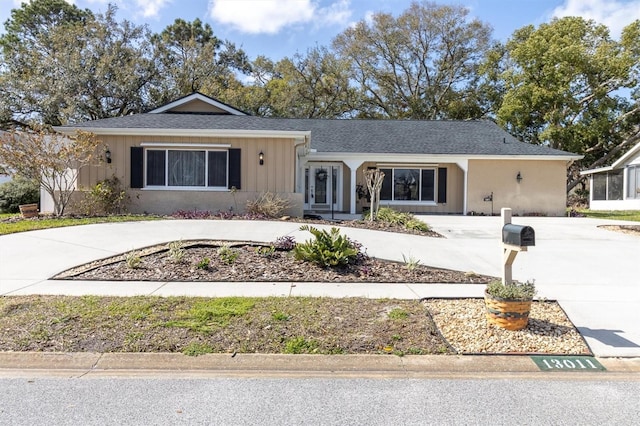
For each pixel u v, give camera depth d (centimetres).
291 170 1341
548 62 2520
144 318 436
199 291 551
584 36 2803
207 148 1333
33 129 1248
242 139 1336
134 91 2717
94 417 277
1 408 288
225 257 703
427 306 495
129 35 2797
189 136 1323
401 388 322
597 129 2639
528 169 1753
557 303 516
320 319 441
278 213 1277
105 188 1270
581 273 680
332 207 1742
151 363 357
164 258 716
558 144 2647
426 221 1411
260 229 993
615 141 2905
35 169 1157
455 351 381
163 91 2844
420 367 358
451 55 3441
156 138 1325
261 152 1337
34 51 2698
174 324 421
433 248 863
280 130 1307
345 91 3366
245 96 3147
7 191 1508
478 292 562
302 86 3247
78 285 575
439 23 3356
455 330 424
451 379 339
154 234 902
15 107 2509
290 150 1340
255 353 374
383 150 1747
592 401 304
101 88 2586
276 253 754
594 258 794
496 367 360
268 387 322
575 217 1684
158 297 509
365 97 3528
